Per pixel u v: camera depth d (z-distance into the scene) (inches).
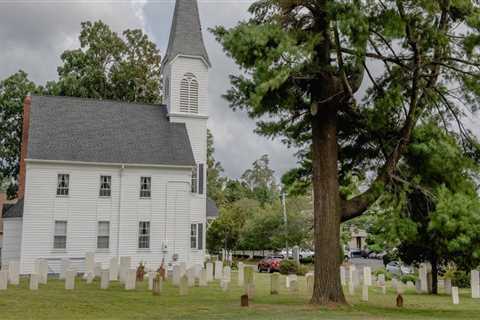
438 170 676.1
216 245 2410.2
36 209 1185.4
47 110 1315.2
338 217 663.8
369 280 1067.3
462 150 717.3
